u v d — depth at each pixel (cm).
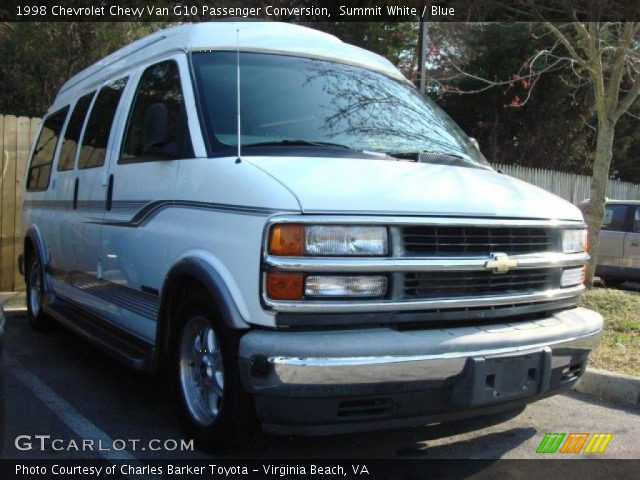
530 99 2034
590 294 820
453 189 360
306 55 472
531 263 366
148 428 416
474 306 345
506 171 1491
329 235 311
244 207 329
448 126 510
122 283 461
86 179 532
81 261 539
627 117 2098
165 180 407
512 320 376
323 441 401
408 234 326
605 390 511
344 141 409
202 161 376
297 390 297
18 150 852
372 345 305
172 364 391
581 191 1697
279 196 316
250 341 308
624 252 1129
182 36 454
